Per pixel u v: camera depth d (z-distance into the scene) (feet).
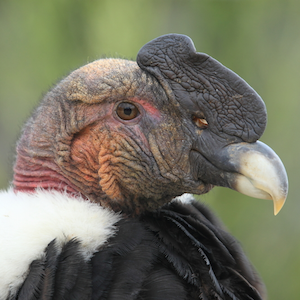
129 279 19.56
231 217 52.26
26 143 22.67
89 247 19.75
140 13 55.67
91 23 53.21
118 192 22.53
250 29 57.16
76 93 21.59
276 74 56.39
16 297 18.80
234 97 20.81
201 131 21.58
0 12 56.24
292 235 53.62
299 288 51.16
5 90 55.77
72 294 18.75
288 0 57.93
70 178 22.27
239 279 22.45
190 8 58.95
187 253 21.71
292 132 55.62
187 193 24.94
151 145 21.91
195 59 21.02
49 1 54.34
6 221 19.57
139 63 21.86
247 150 20.68
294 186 55.47
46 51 53.88
